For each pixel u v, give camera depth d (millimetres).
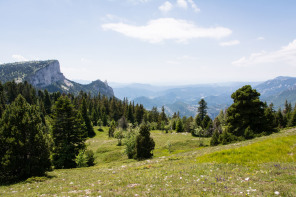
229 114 46406
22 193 13039
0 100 86875
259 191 8594
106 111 145625
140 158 40656
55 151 34438
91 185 13391
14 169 19891
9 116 21688
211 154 19453
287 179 9961
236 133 44312
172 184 11164
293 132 27109
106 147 65562
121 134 69500
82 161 35500
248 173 12016
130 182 12773
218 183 10445
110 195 9758
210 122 84000
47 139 24375
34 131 22188
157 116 148750
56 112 36250
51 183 16781
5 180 19438
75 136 37219
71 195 10562
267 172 11703
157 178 13094
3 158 19531
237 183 10258
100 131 105562
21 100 23062
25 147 21062
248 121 41719
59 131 36312
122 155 53781
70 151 35656
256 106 41625
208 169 14227
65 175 22188
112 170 22766
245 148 18719
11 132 20859
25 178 20656
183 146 63250
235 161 16016
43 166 22469
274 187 8805
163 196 8914
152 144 41344
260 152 17016
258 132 41344
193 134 85500
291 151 16078
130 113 132125
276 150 16797
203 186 10039
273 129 41594
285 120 88625
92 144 74562
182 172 14148
